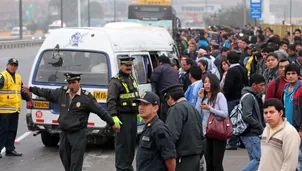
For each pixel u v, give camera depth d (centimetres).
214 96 1994
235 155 2669
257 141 2031
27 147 2877
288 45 3438
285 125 1536
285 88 2033
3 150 2786
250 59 3375
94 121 2692
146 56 3011
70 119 2066
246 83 2695
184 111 1714
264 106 1552
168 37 3728
